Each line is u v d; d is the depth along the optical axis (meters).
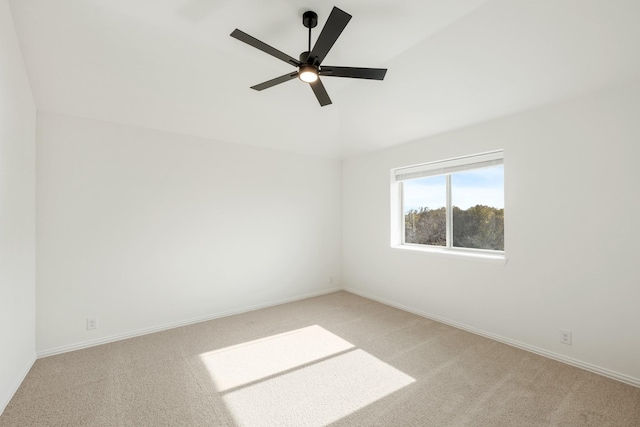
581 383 2.10
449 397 1.97
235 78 2.83
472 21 2.11
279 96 3.19
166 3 2.00
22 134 2.19
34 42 2.13
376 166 4.16
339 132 4.05
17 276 2.10
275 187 4.02
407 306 3.74
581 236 2.30
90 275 2.75
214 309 3.49
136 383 2.14
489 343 2.78
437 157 3.35
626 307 2.10
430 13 2.08
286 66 2.76
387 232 4.02
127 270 2.94
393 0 1.95
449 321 3.26
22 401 1.92
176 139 3.24
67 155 2.64
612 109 2.14
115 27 2.17
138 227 3.00
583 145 2.28
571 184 2.34
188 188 3.31
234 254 3.65
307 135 3.93
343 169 4.74
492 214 3.08
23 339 2.21
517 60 2.24
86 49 2.27
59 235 2.60
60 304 2.61
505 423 1.72
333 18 1.55
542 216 2.51
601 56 2.00
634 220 2.06
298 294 4.26
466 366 2.37
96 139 2.78
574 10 1.83
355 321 3.38
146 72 2.55
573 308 2.35
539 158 2.52
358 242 4.48
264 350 2.67
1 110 1.82
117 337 2.88
